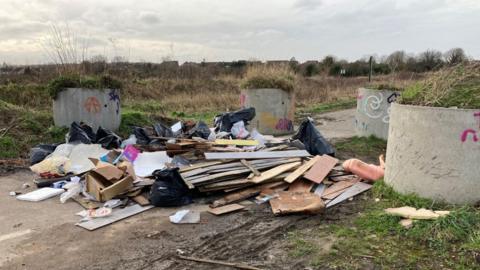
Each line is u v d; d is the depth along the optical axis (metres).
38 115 10.42
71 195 5.96
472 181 5.05
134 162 7.17
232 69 32.31
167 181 5.77
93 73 11.44
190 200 5.95
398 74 23.75
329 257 4.07
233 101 19.11
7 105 10.70
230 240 4.59
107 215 5.29
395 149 5.72
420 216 4.75
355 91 26.22
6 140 8.61
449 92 5.57
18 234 4.75
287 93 11.69
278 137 11.28
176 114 15.08
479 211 4.78
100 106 9.88
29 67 22.98
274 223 5.09
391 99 10.08
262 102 11.51
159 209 5.66
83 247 4.42
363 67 40.78
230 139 8.92
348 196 6.00
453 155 5.05
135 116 11.57
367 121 10.58
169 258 4.16
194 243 4.52
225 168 6.61
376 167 6.71
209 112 16.42
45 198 6.00
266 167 6.93
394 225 4.72
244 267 3.91
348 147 9.81
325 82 30.28
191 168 6.46
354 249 4.22
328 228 4.84
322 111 17.69
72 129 8.57
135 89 21.66
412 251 4.14
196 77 28.27
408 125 5.43
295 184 6.48
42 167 6.94
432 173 5.21
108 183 6.03
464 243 4.15
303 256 4.12
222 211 5.47
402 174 5.56
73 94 9.63
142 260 4.12
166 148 7.81
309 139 8.66
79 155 7.62
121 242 4.55
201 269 3.92
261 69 12.40
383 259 3.98
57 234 4.76
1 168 7.56
